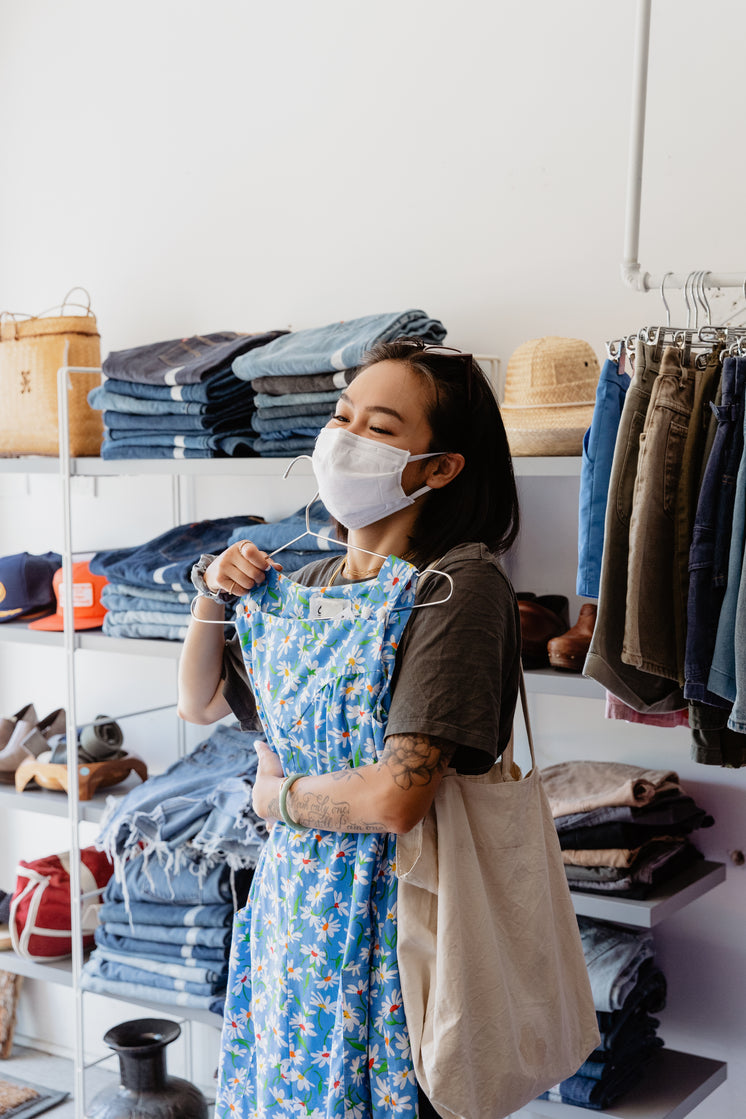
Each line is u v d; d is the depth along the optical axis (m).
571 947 1.37
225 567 1.35
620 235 2.29
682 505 1.63
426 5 2.49
